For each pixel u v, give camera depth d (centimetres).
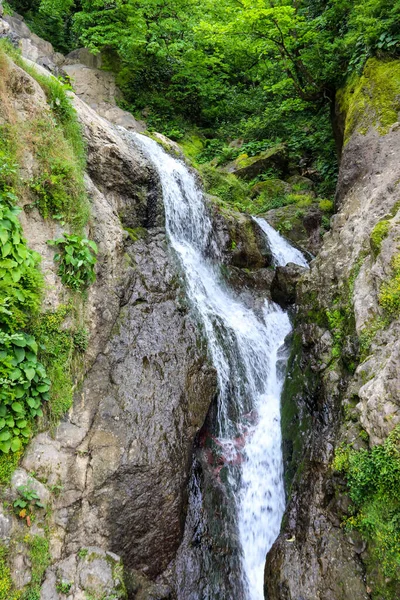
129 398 466
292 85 1120
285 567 407
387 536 343
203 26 1076
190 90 1458
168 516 439
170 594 415
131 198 675
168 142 942
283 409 571
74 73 1252
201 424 507
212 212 862
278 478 546
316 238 1038
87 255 454
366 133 718
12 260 381
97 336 476
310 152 1316
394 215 530
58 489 385
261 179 1266
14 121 433
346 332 506
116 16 1302
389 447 347
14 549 336
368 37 776
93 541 393
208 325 620
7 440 358
